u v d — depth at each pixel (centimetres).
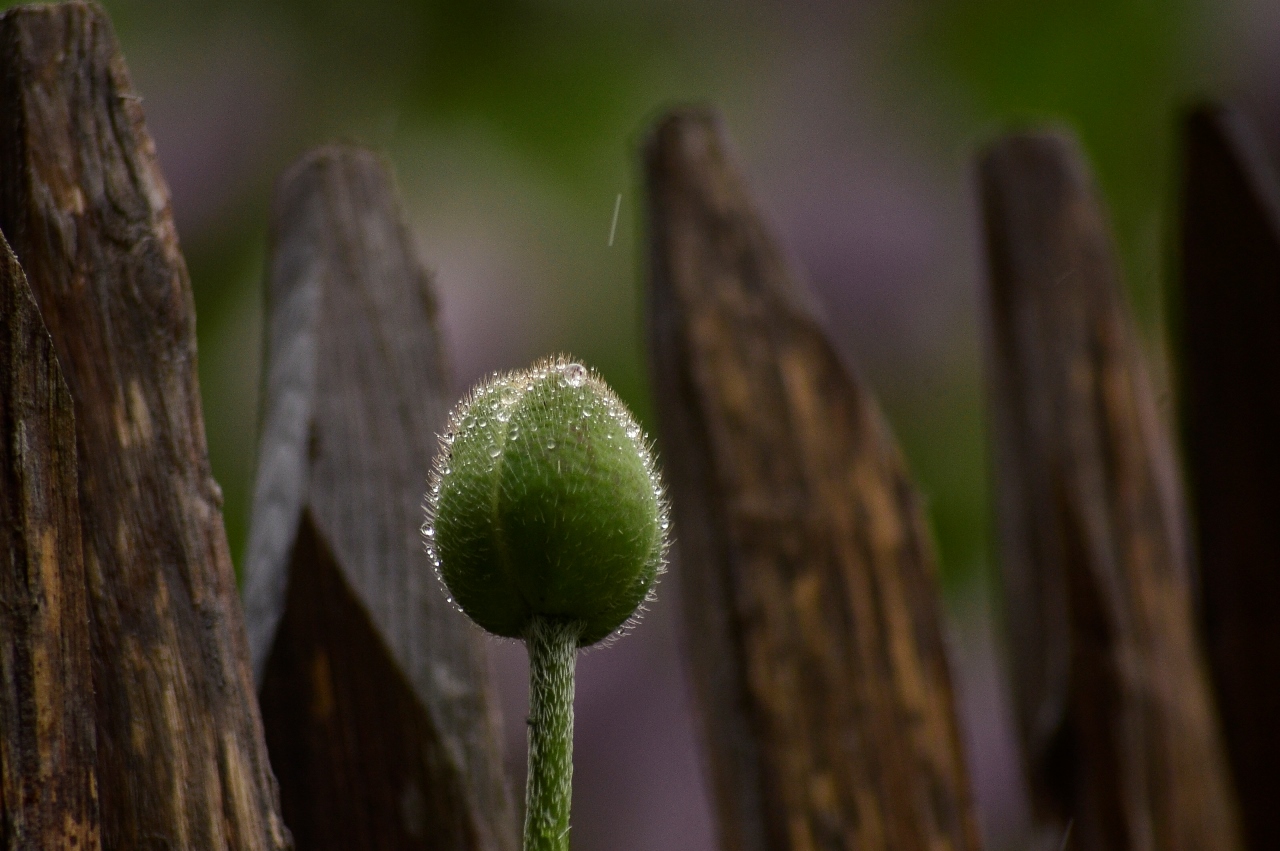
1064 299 55
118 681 43
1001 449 55
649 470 43
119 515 43
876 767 50
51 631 42
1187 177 55
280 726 46
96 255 43
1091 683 53
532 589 42
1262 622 54
